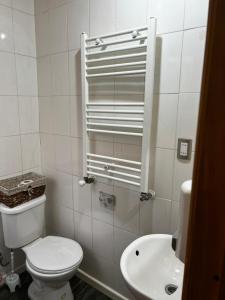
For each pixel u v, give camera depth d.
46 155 2.05
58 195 2.03
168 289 1.13
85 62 1.48
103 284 1.85
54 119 1.91
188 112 1.22
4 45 1.71
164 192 1.38
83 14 1.54
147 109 1.26
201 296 0.43
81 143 1.76
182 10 1.15
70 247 1.74
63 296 1.67
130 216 1.56
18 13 1.76
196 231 0.41
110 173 1.58
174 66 1.22
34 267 1.53
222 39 0.34
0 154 1.80
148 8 1.26
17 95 1.85
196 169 0.39
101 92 1.53
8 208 1.69
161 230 1.44
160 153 1.35
